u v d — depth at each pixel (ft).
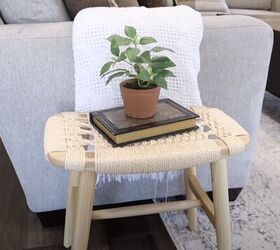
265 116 6.33
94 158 1.91
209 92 3.01
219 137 2.16
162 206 2.70
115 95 2.56
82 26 2.48
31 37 2.52
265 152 4.98
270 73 6.35
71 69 2.66
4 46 2.48
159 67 2.09
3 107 2.70
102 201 3.43
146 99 2.10
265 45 2.87
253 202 3.87
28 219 3.70
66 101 2.78
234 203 3.85
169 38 2.56
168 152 1.97
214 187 2.38
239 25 2.81
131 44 2.31
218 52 2.83
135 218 3.68
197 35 2.63
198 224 3.55
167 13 2.65
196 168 3.28
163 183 3.44
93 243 3.34
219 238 2.51
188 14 2.66
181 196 3.71
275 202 3.87
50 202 3.30
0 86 2.60
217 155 2.03
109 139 2.09
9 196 4.12
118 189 3.38
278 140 5.36
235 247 3.20
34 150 2.96
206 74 2.92
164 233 3.45
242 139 2.15
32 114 2.78
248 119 3.22
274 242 3.26
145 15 2.59
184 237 3.37
